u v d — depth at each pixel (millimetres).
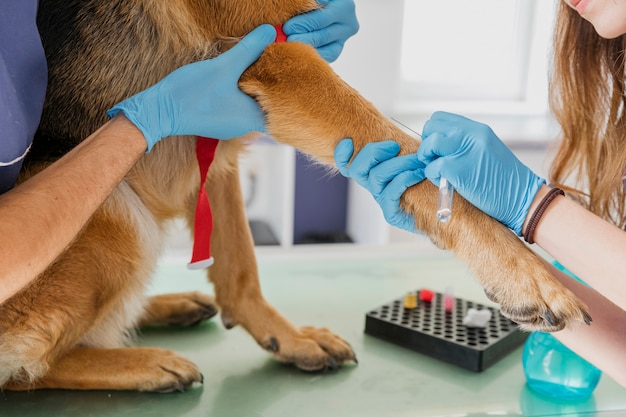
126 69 1517
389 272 2031
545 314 1129
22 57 1133
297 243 3400
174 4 1488
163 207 1656
